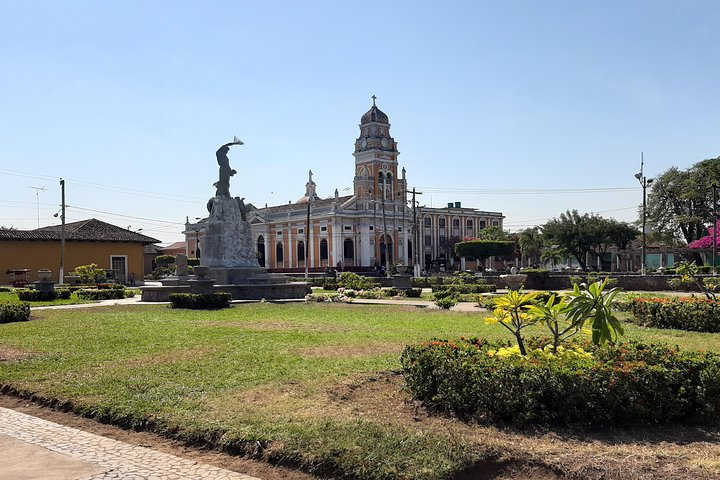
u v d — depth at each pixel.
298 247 77.00
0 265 47.50
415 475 5.00
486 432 6.02
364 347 11.20
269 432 6.09
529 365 6.40
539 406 6.23
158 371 9.12
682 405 6.23
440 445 5.54
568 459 5.24
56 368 9.59
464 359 6.93
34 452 6.07
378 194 75.19
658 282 32.50
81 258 51.78
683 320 14.23
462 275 49.75
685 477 4.83
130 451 6.07
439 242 88.75
